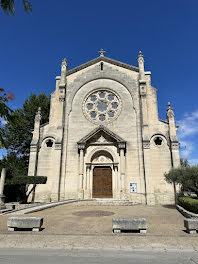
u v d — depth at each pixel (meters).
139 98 25.22
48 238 7.82
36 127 24.98
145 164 22.03
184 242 7.41
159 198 21.66
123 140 22.83
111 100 25.97
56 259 5.79
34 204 19.61
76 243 7.27
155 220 12.03
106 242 7.39
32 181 20.23
